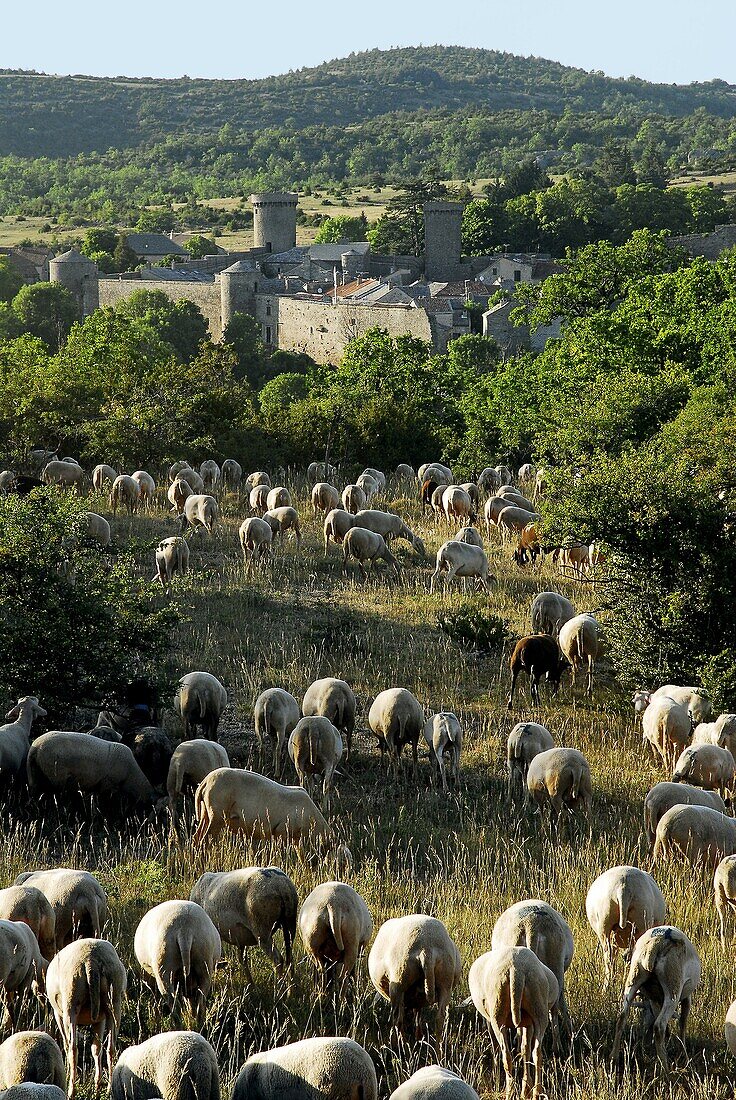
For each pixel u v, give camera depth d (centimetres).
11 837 2545
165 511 5756
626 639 3866
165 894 2302
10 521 3284
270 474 7169
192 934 1864
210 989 1906
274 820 2433
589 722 3544
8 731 2788
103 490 5909
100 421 6812
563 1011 1916
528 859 2619
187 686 3164
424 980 1855
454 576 4772
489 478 6669
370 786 3062
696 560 3812
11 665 3116
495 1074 1845
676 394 6372
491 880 2467
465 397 10394
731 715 3027
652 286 9725
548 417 7100
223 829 2441
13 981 1811
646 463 3912
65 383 7144
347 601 4550
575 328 9550
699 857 2456
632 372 7812
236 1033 1848
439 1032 1877
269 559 4991
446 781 3041
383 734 3117
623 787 3061
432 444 8038
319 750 2861
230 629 4147
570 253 11769
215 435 7319
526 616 4438
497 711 3581
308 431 7581
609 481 3875
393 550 5294
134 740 2880
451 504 5691
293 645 3962
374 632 4188
